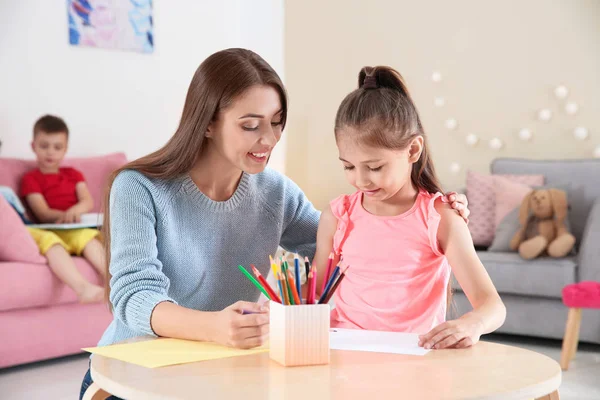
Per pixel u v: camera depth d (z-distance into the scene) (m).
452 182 4.84
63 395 2.69
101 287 3.24
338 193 5.39
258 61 1.38
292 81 5.51
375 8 5.15
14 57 4.34
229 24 5.44
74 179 4.17
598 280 3.29
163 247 1.42
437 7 4.89
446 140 4.86
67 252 3.26
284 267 1.11
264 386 0.95
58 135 4.10
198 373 1.02
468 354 1.14
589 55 4.38
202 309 1.50
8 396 2.68
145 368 1.05
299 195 1.67
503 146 4.66
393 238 1.47
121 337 1.41
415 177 1.49
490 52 4.69
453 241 1.40
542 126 4.53
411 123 1.38
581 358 3.26
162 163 1.42
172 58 5.12
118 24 4.79
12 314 3.07
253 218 1.54
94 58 4.69
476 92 4.75
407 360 1.10
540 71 4.53
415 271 1.45
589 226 3.37
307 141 5.48
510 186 3.90
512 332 3.52
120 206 1.37
